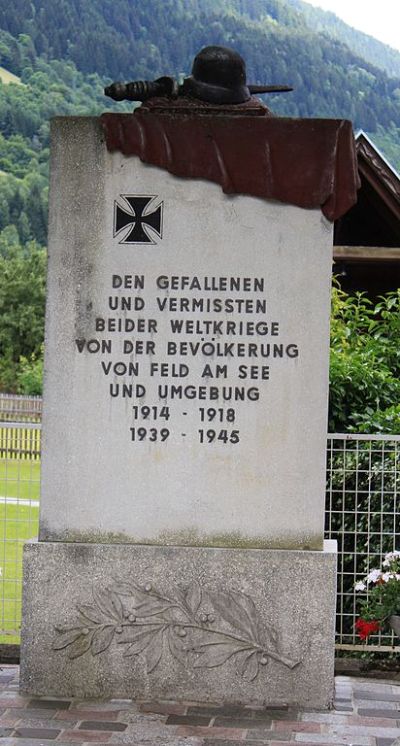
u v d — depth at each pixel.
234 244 5.69
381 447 6.79
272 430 5.68
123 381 5.74
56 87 107.88
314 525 5.65
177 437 5.72
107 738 5.05
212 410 5.70
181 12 151.12
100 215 5.73
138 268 5.73
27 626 5.72
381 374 7.42
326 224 5.65
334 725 5.32
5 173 88.19
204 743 5.00
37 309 46.97
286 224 5.66
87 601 5.70
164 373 5.72
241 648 5.61
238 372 5.69
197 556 5.64
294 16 177.62
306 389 5.66
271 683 5.60
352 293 14.43
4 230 74.69
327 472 6.91
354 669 6.41
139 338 5.73
